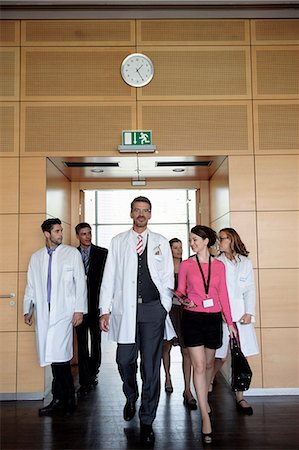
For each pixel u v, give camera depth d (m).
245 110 5.12
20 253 4.94
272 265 4.96
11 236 4.96
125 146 4.93
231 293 4.27
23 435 3.70
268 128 5.12
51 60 5.12
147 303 3.67
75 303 4.27
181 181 6.68
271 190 5.05
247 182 5.05
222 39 5.18
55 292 4.21
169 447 3.41
